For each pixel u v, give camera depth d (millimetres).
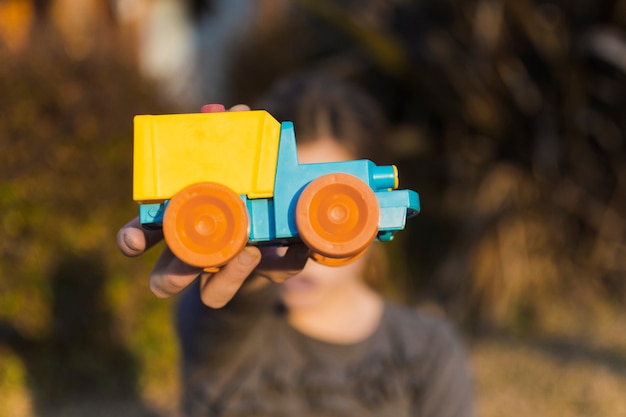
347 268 1599
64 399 3457
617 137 5090
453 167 5164
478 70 4871
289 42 6812
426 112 5340
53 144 3326
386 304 1753
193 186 885
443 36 5020
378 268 2078
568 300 5102
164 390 3604
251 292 1278
